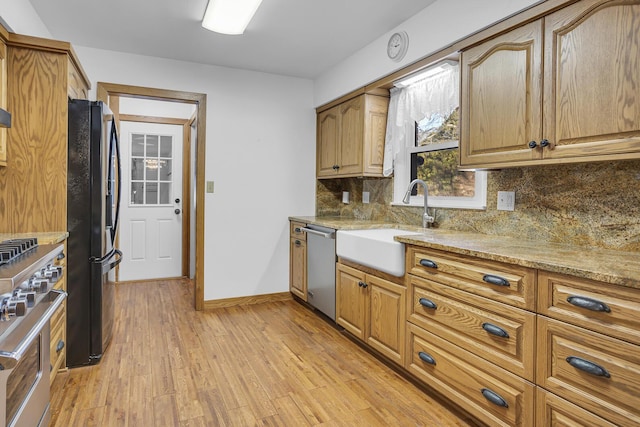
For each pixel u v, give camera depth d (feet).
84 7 8.01
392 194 10.80
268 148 12.53
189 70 11.35
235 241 12.15
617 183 5.59
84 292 7.74
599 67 4.83
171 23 8.76
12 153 7.02
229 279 12.09
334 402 6.53
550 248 5.75
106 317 8.37
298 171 13.01
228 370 7.66
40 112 7.14
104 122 7.91
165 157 15.35
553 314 4.54
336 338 9.46
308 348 8.82
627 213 5.48
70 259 7.63
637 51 4.44
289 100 12.79
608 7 4.73
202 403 6.45
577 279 4.29
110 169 8.48
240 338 9.38
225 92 11.85
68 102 7.45
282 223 12.83
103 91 10.34
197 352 8.52
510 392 5.06
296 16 8.40
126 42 9.87
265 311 11.60
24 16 7.41
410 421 6.00
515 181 7.11
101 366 7.78
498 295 5.25
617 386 3.89
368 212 11.86
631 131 4.52
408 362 7.11
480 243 6.28
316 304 10.96
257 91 12.30
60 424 5.80
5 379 3.62
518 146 5.90
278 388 6.98
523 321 4.90
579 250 5.56
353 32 9.21
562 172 6.31
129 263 14.92
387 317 7.73
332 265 10.01
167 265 15.49
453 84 8.20
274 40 9.71
